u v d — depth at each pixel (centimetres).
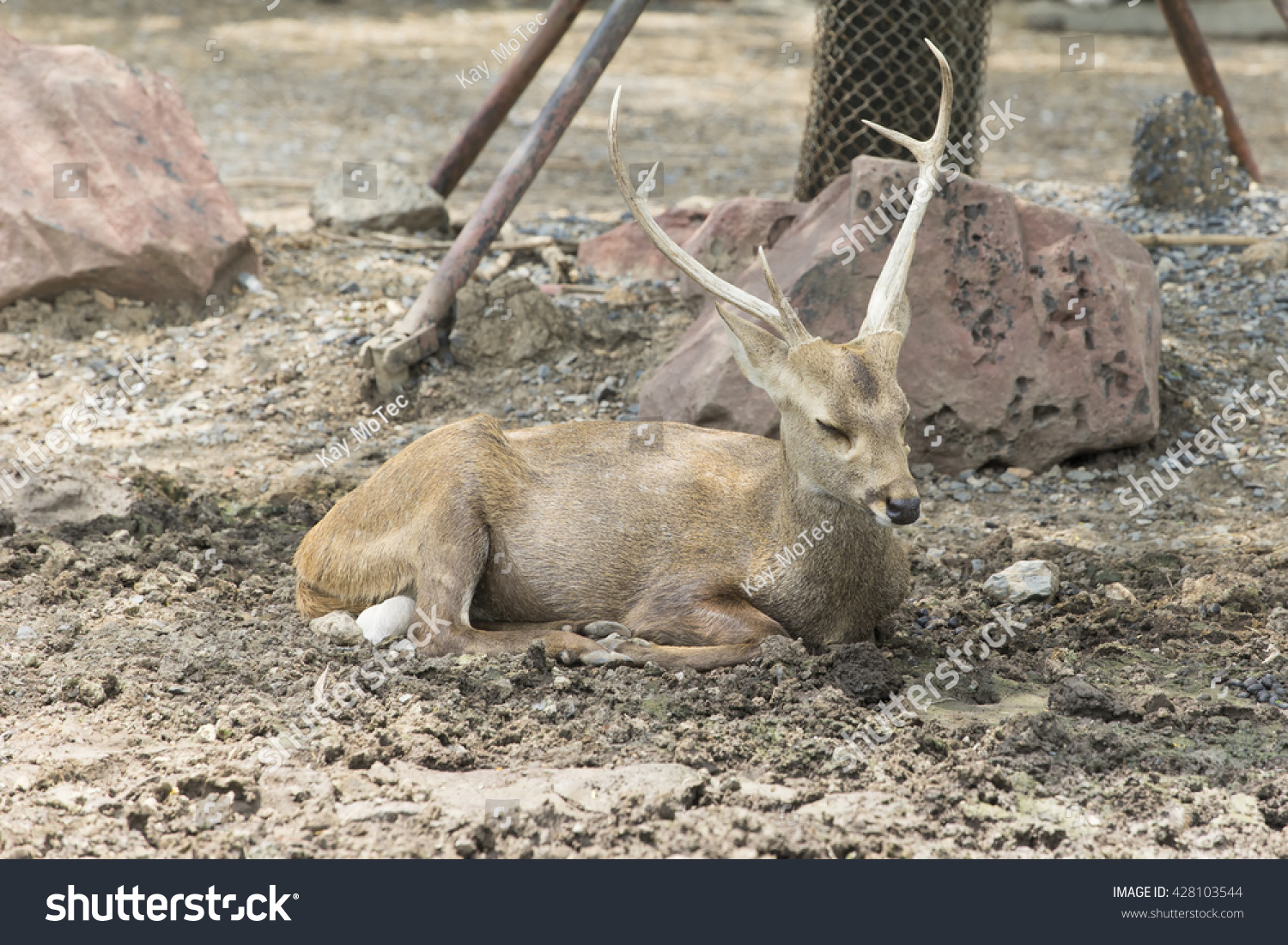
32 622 858
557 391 1307
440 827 624
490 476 829
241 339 1403
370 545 853
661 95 3177
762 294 1193
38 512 1043
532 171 1369
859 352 742
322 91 3002
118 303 1439
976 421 1163
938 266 1154
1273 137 2616
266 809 644
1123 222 1720
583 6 1605
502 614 848
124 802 643
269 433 1248
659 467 838
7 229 1386
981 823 639
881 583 803
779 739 705
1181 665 832
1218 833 633
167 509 1063
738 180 2295
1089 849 622
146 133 1464
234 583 948
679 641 804
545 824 628
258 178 2136
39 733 712
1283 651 835
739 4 4700
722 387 1138
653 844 616
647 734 711
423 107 2870
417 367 1337
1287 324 1365
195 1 4150
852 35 1361
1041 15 4091
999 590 931
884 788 665
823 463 741
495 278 1522
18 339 1377
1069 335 1154
